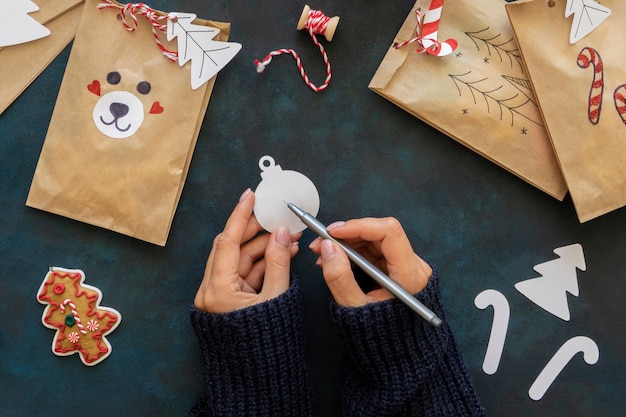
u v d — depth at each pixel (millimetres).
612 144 828
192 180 848
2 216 843
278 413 773
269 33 845
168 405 863
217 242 787
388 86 831
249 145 849
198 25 807
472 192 867
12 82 827
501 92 835
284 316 753
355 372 826
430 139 860
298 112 851
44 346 854
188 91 821
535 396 882
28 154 841
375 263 839
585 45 825
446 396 797
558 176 843
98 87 814
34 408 855
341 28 849
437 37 834
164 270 854
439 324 710
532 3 813
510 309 878
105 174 821
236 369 765
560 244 875
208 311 774
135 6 799
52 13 821
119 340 857
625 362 886
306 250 863
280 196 811
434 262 871
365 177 859
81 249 850
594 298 881
